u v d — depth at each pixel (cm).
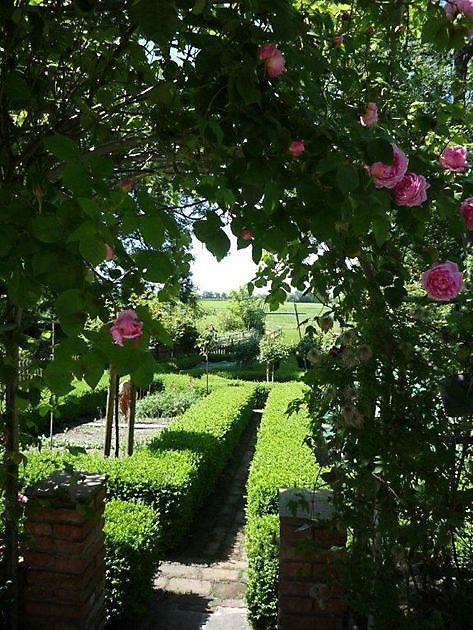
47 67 217
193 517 582
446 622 205
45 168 207
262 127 151
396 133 210
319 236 157
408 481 198
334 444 218
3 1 166
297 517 269
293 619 272
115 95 248
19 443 286
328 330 228
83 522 283
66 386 114
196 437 680
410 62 250
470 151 228
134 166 264
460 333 203
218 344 2536
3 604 275
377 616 200
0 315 231
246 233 173
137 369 115
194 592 410
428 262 194
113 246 118
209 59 152
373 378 205
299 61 165
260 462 499
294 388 1246
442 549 210
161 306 811
